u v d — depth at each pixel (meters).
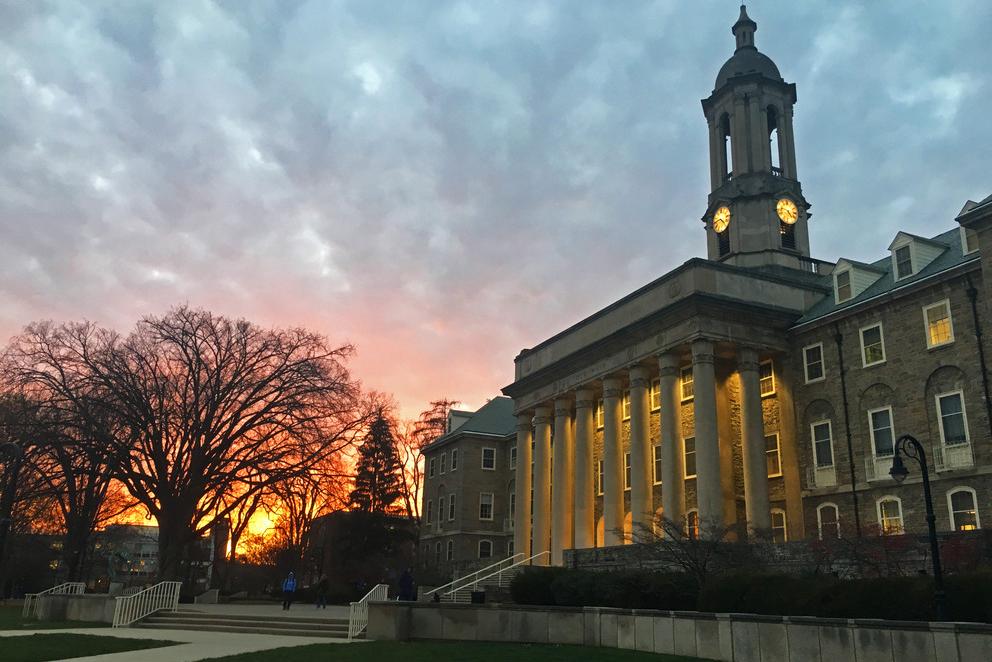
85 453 44.66
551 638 23.92
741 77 52.59
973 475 30.73
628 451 50.38
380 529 66.38
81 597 33.44
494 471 74.50
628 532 36.22
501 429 76.19
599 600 26.14
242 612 35.44
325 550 76.38
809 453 38.34
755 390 39.56
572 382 49.81
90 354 45.12
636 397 43.41
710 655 19.14
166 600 34.19
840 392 37.28
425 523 78.88
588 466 47.78
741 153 51.19
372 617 25.23
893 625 15.17
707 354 39.03
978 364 31.27
